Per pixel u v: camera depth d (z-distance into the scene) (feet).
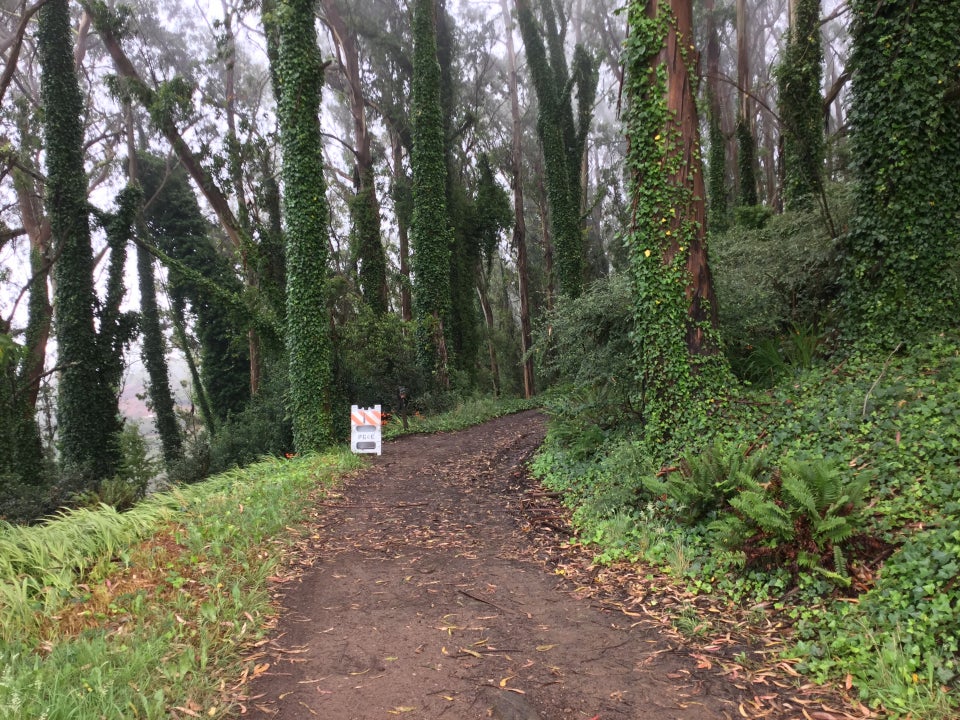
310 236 49.32
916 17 26.48
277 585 17.89
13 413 62.59
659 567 18.28
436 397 80.12
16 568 16.35
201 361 120.67
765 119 113.80
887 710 10.40
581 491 27.91
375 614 15.93
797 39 50.83
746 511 16.39
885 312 27.14
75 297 72.54
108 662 11.62
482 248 110.22
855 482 15.81
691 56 26.76
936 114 26.12
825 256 31.09
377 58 111.45
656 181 26.68
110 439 75.66
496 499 30.01
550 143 101.24
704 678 12.08
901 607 12.87
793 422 23.56
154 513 22.77
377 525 25.46
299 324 49.01
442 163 88.22
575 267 100.27
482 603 16.69
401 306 128.16
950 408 20.22
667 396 26.53
